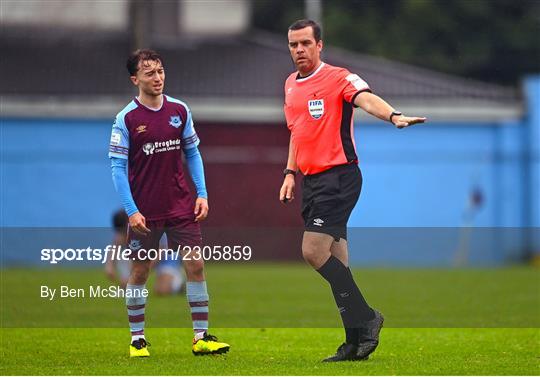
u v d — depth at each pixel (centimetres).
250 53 9556
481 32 11931
